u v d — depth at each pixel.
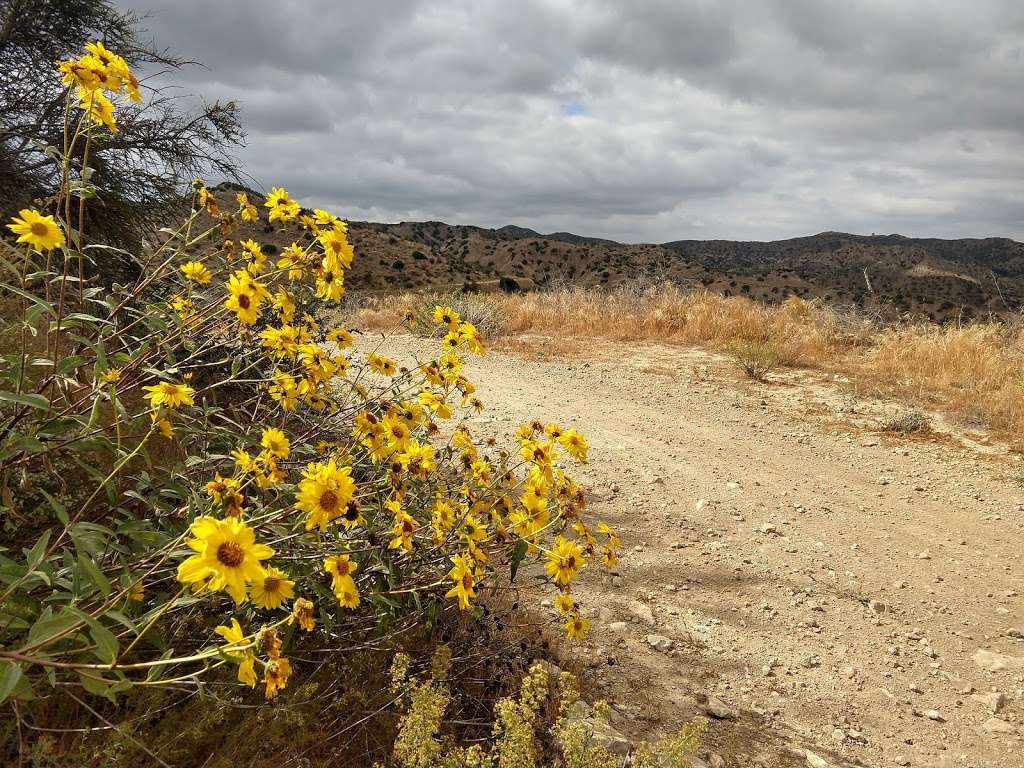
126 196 5.97
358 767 2.19
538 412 8.16
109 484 2.05
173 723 1.97
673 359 11.50
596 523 5.17
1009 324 11.44
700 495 5.92
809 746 3.00
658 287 16.08
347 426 3.54
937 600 4.39
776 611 4.13
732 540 5.09
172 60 6.62
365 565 2.49
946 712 3.32
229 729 2.10
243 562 1.50
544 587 3.98
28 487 2.38
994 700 3.38
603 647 3.51
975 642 3.94
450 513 2.56
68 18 6.03
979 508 5.93
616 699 3.07
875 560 4.92
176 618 2.18
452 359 3.41
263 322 3.55
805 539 5.19
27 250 2.23
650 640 3.65
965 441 7.56
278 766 2.04
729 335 12.72
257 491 2.75
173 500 2.61
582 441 3.04
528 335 13.71
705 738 2.94
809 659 3.66
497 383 9.68
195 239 2.87
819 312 13.73
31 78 5.80
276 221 3.09
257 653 1.69
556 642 3.36
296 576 2.24
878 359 10.98
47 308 2.15
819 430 7.96
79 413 2.41
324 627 2.37
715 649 3.69
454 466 3.69
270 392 2.96
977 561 4.97
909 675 3.59
